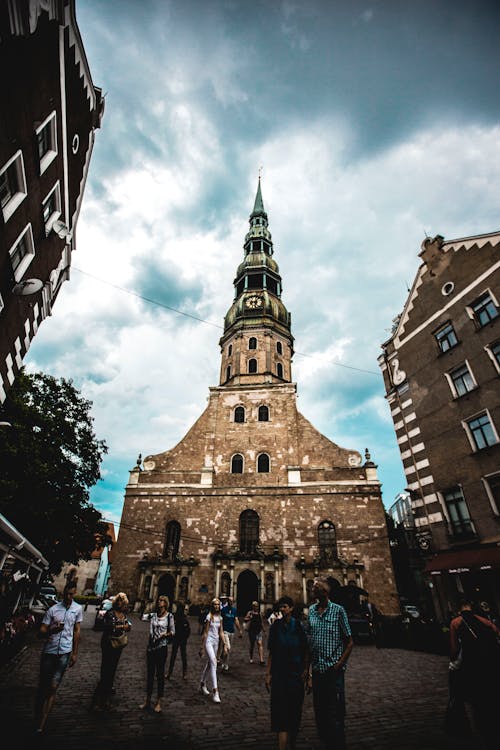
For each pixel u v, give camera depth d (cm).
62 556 2231
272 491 2869
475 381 1683
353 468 2880
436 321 1931
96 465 2262
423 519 1777
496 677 477
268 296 4188
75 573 612
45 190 1102
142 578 2642
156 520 2859
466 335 1764
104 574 5975
